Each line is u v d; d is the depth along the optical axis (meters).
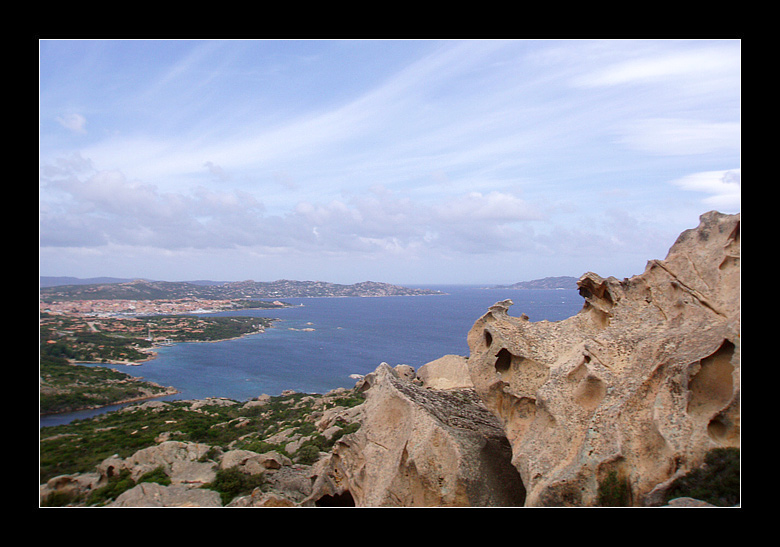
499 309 18.05
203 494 24.75
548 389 14.52
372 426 18.58
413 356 170.12
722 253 14.60
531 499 12.69
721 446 10.99
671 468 11.45
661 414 12.30
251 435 46.81
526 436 14.62
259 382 120.56
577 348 15.40
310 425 46.78
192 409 63.50
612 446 12.34
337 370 141.75
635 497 11.53
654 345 13.89
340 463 19.86
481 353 17.55
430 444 15.60
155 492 24.59
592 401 14.02
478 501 14.48
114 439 43.03
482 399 16.88
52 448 39.69
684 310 14.23
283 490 25.12
